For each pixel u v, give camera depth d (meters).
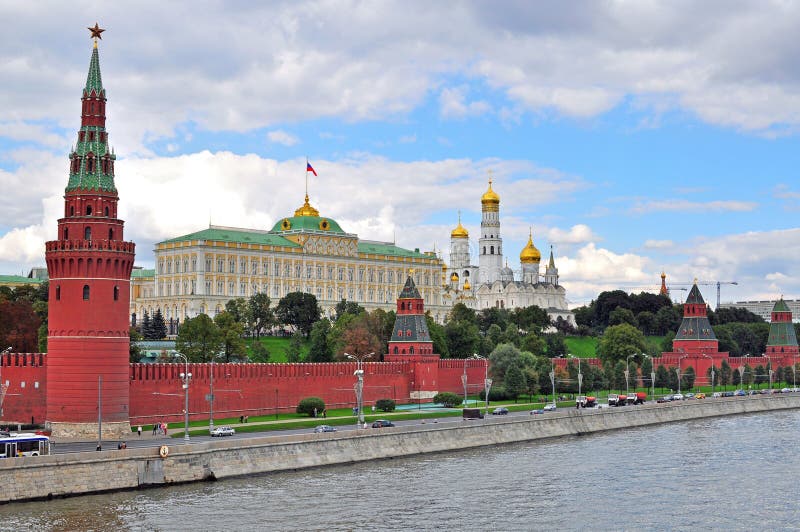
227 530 135.00
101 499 149.00
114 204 193.00
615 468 185.38
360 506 150.12
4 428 193.12
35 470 146.62
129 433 190.25
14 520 135.75
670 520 145.38
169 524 137.12
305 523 139.50
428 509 149.12
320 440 183.12
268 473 173.00
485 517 145.25
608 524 142.62
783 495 161.88
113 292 188.50
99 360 186.50
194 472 163.62
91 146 192.25
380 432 194.00
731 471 182.88
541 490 163.88
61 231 189.25
